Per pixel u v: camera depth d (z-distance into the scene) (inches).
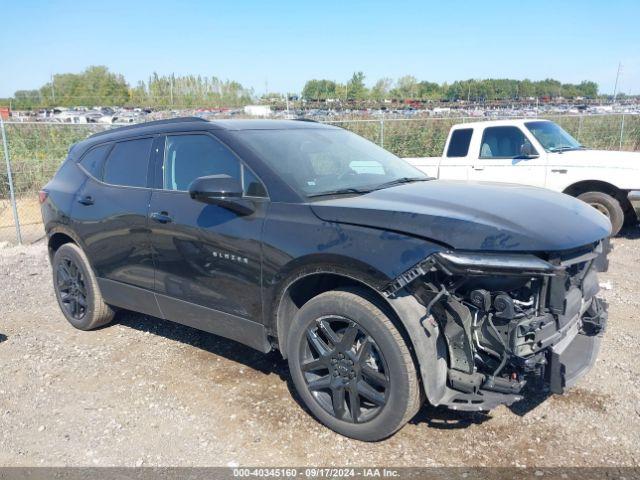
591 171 316.5
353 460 119.0
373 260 113.0
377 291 114.3
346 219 121.1
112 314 199.0
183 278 153.7
